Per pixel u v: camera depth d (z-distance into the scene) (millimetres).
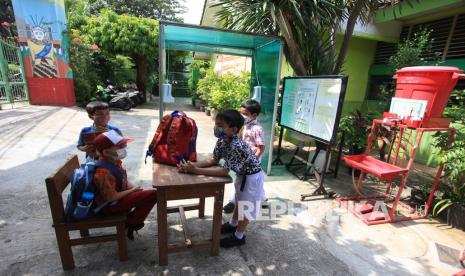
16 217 2650
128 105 10148
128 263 2146
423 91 2852
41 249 2236
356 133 4641
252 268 2193
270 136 4145
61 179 1964
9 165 3887
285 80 4418
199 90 10602
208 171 2061
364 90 7008
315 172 4051
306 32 4090
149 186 3521
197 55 14953
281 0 3662
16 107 8352
